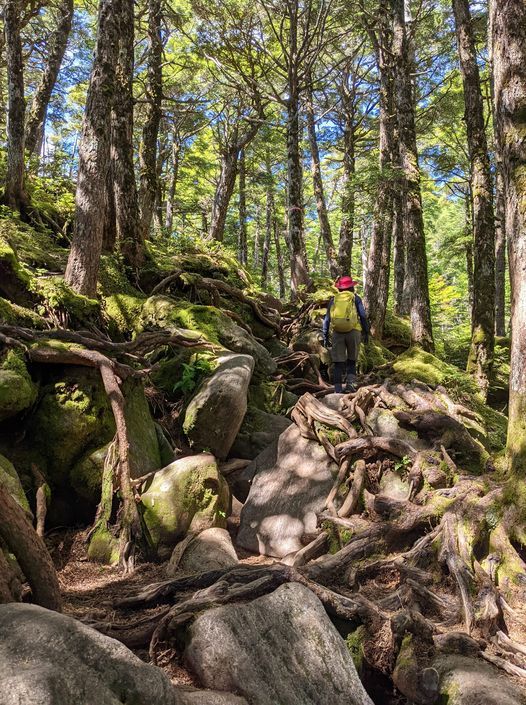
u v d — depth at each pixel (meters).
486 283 11.59
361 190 13.24
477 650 3.69
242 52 17.38
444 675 3.44
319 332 10.57
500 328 19.08
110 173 10.17
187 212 32.81
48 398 5.89
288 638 3.55
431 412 6.61
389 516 5.34
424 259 11.14
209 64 20.23
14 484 5.02
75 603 4.36
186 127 24.66
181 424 7.07
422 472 5.75
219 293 10.87
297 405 6.96
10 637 2.60
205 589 4.07
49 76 14.02
